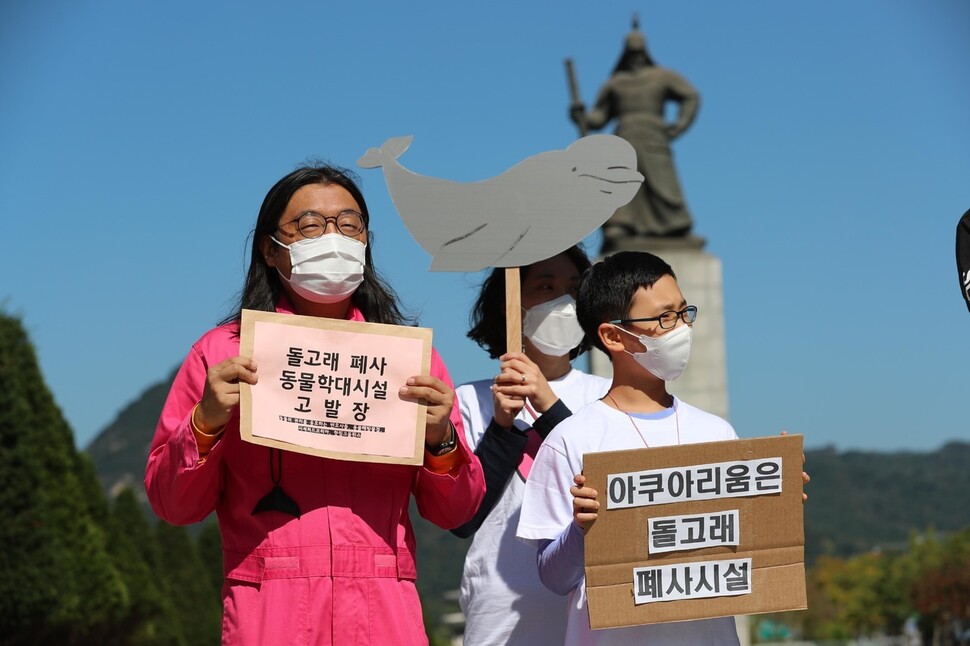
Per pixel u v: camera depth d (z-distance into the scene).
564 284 5.08
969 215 4.38
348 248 3.87
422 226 4.72
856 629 65.31
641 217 18.59
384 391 3.87
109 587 18.70
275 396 3.78
